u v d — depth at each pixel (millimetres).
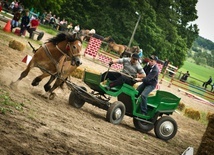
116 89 14703
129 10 76062
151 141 14031
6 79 14570
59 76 14094
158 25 84188
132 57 14641
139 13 76250
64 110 13289
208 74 195750
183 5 92438
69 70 14602
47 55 13609
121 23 75688
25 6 51375
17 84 13727
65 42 13711
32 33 33750
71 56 13797
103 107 14625
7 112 9562
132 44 76125
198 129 22359
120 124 15344
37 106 11930
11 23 33812
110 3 76125
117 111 14414
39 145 8000
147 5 76875
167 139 15414
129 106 14945
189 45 96250
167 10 86312
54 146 8297
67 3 73188
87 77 14641
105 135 11812
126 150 10727
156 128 15203
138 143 12648
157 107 15203
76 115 13234
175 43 87250
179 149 14477
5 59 18984
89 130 11547
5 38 27891
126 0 75062
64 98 16219
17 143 7617
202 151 10844
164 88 42000
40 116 10656
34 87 15531
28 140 8055
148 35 77312
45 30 49531
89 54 38875
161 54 81375
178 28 92438
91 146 9555
